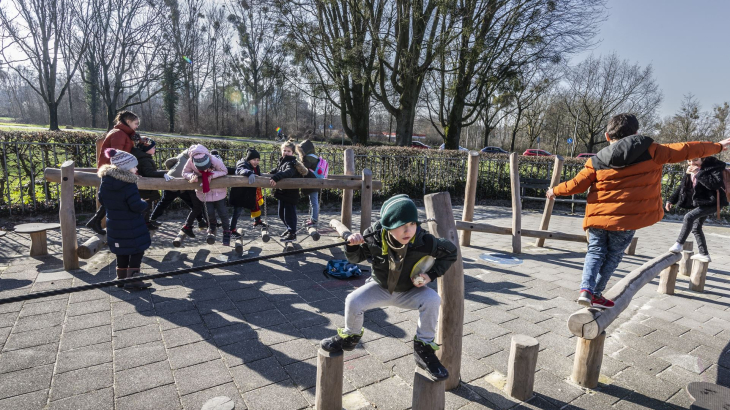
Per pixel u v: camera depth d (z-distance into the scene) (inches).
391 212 83.0
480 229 281.6
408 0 694.5
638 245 326.6
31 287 178.1
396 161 497.7
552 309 178.4
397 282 90.7
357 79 726.5
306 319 156.2
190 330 143.6
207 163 209.6
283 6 726.5
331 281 201.2
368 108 932.0
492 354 136.4
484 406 107.7
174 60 1485.0
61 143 322.7
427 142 2423.7
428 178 522.9
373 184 254.4
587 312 113.5
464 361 131.3
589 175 126.0
